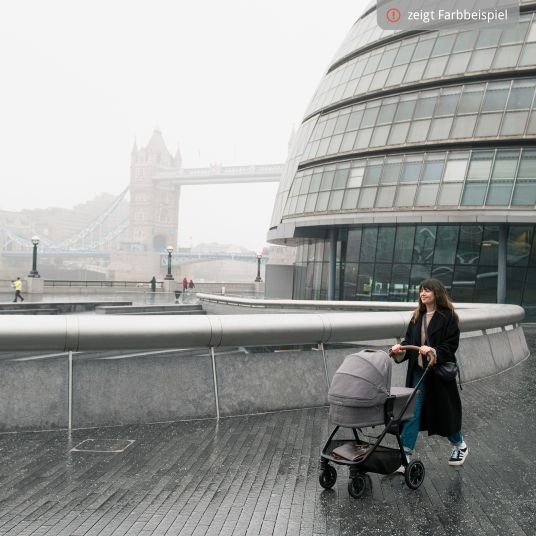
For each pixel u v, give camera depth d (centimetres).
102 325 761
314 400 909
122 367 787
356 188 3591
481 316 1273
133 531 470
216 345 837
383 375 567
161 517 498
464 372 1199
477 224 3372
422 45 3656
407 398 591
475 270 3388
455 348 625
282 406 882
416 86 3528
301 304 2556
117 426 773
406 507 537
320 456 615
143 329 781
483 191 3183
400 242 3600
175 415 807
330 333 923
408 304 2134
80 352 770
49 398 751
